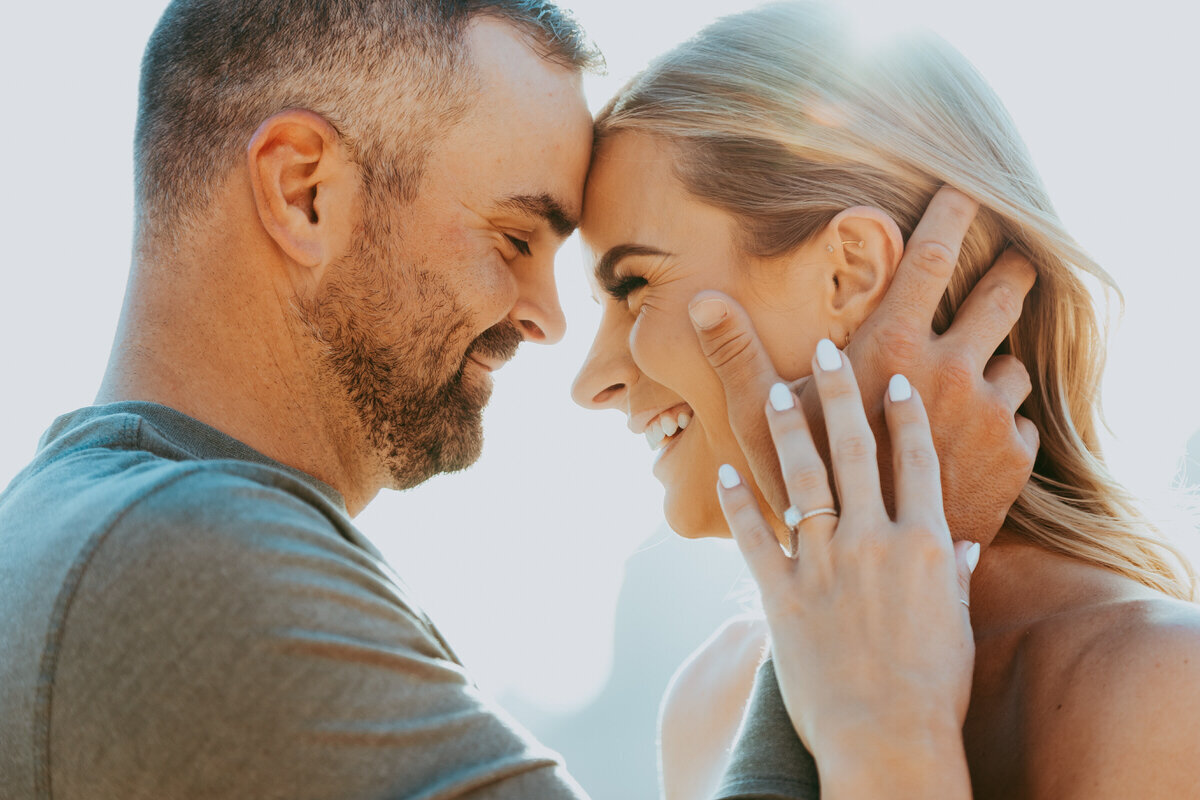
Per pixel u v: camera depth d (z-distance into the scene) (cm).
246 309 171
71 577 128
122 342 168
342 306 177
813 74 178
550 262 196
